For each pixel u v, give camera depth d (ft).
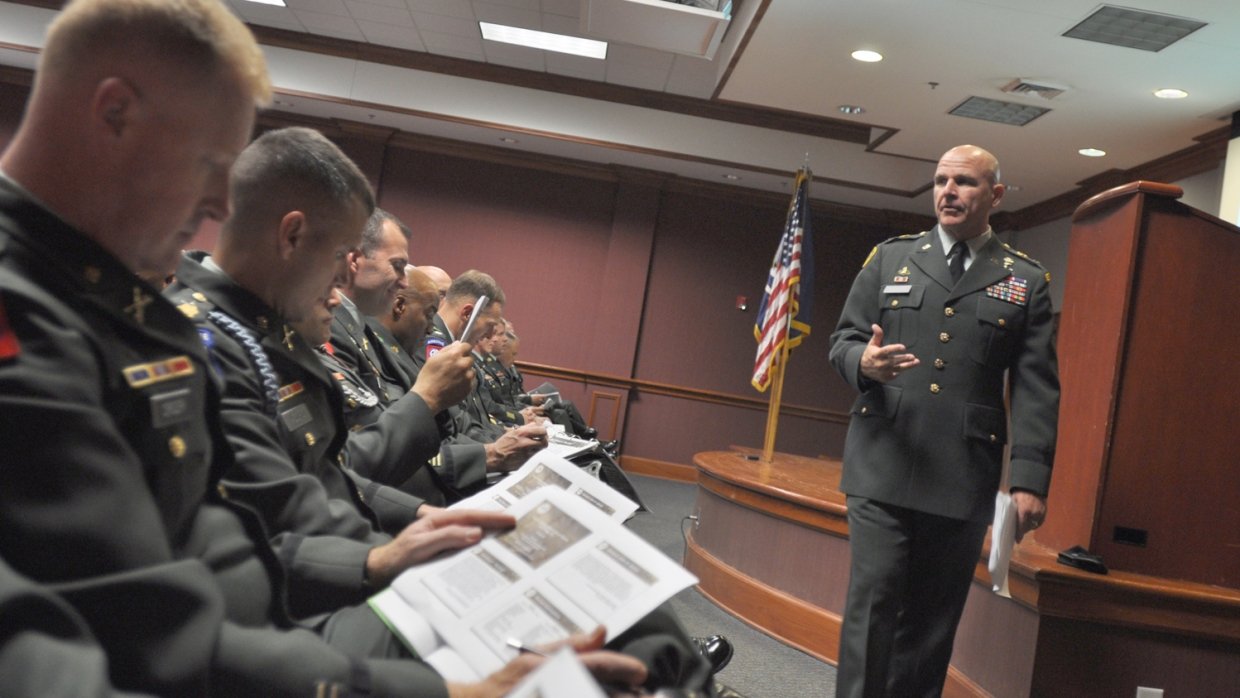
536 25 23.27
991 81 19.11
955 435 7.44
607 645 3.51
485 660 3.28
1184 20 15.14
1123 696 8.15
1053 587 8.13
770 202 31.01
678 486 28.78
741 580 13.19
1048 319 7.62
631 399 30.96
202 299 4.21
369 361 7.88
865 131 27.09
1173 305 8.55
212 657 2.66
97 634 2.35
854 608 7.53
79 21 2.58
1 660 1.98
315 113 29.35
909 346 7.72
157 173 2.66
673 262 31.12
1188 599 8.04
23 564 2.22
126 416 2.72
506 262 30.86
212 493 3.43
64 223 2.60
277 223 4.30
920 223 30.81
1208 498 8.52
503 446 7.83
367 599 3.76
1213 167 20.61
